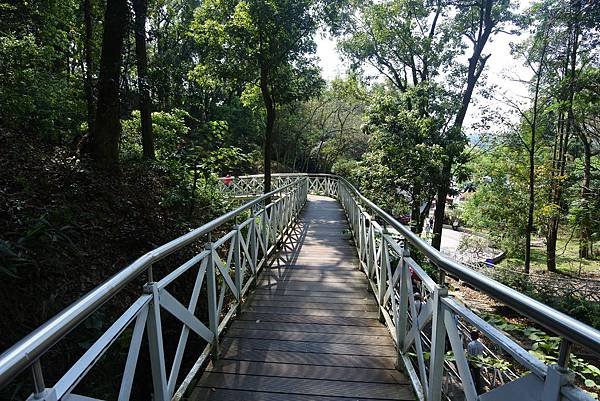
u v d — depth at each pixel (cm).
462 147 980
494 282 107
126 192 480
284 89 1048
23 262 240
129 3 521
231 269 414
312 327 284
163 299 158
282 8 902
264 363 232
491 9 1069
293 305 330
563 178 1096
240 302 312
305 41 1016
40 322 237
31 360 71
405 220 1038
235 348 251
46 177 404
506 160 1261
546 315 80
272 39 952
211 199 638
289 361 234
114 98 514
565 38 785
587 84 643
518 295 93
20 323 226
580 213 823
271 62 968
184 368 318
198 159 525
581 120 867
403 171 957
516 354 92
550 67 1012
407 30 1156
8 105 526
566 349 77
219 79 1048
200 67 1033
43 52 606
